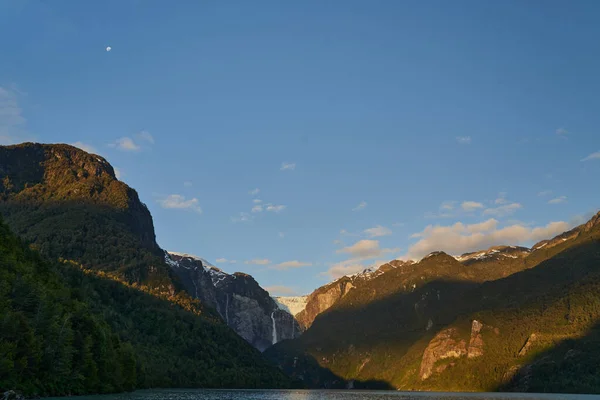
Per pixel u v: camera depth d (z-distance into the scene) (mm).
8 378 154750
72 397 176875
